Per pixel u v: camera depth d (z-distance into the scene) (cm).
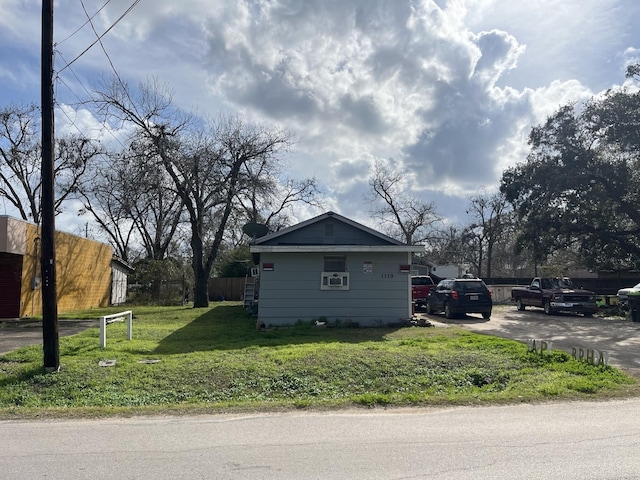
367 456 525
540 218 2861
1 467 500
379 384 920
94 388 896
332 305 1762
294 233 1877
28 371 962
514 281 4222
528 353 1095
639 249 2908
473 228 5722
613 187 2702
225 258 4269
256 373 966
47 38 988
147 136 2661
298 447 559
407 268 1786
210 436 609
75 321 2064
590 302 2298
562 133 2764
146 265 3622
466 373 967
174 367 1001
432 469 484
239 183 2828
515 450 539
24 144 3741
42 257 989
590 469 479
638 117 2564
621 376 927
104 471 486
